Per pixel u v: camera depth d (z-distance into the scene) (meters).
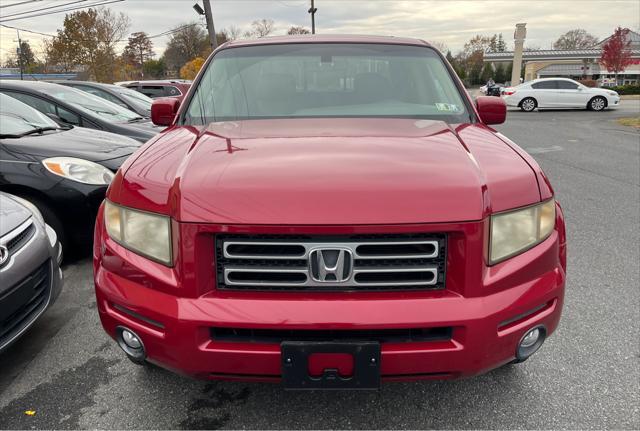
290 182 1.93
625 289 3.79
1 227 2.76
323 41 3.46
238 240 1.88
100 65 48.50
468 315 1.89
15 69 60.06
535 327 2.06
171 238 1.97
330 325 1.85
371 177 1.95
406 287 1.92
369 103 3.04
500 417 2.40
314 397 2.55
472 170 2.04
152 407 2.49
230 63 3.31
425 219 1.85
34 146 4.38
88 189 4.24
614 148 11.42
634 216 5.76
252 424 2.37
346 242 1.86
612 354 2.91
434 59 3.38
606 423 2.34
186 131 2.69
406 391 2.59
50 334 3.24
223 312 1.88
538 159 9.92
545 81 23.67
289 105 3.01
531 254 2.06
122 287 2.08
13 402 2.54
